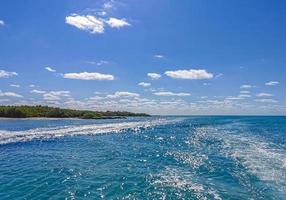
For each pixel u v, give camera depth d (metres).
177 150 27.50
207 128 65.62
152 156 23.92
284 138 38.22
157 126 74.25
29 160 22.12
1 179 15.91
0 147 29.38
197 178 15.86
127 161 21.64
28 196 12.88
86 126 70.69
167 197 12.53
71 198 12.54
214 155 23.92
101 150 27.81
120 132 51.00
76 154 25.19
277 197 12.15
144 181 15.36
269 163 19.19
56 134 44.09
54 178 16.17
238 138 38.62
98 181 15.45
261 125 81.56
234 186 13.95
